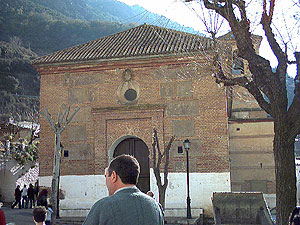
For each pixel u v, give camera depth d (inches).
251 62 421.7
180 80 905.5
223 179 853.8
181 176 871.7
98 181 910.4
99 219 134.7
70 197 919.7
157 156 885.2
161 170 880.3
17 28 4616.1
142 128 906.7
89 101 949.8
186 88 900.0
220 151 864.9
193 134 882.8
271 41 438.6
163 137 891.4
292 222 253.4
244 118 994.7
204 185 858.8
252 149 981.2
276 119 400.8
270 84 406.3
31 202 1097.4
